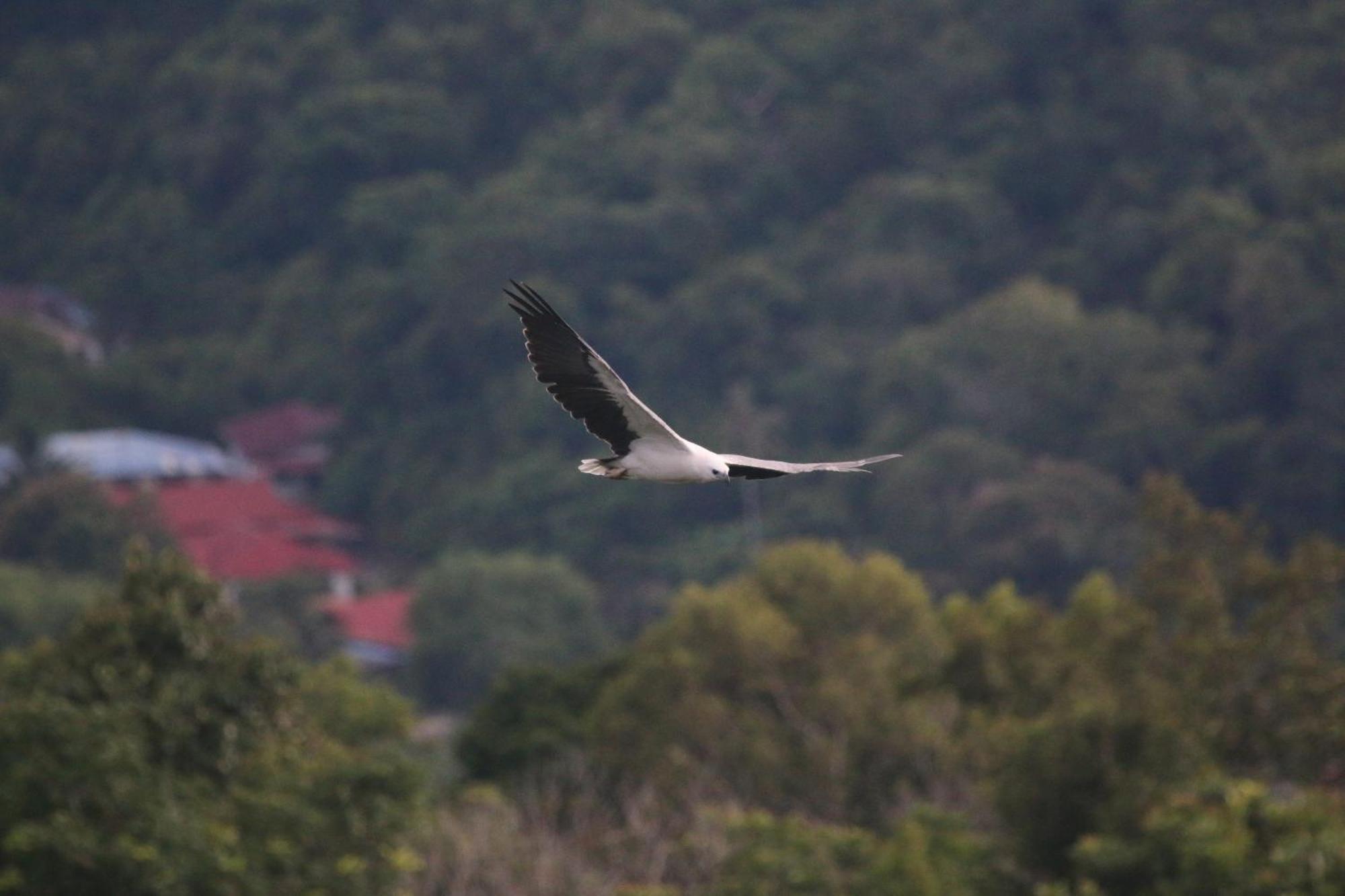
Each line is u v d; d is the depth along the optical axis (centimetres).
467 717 6500
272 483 10106
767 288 9306
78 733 1797
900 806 3019
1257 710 2672
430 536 8750
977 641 3030
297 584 7600
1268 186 9194
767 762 3125
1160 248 9012
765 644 3400
